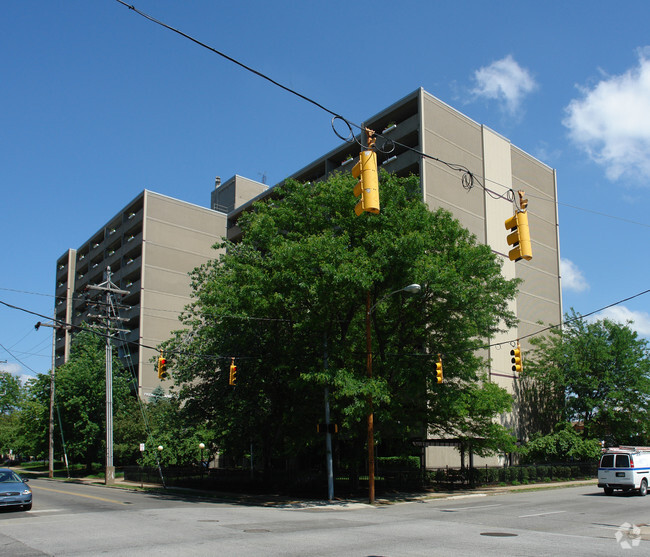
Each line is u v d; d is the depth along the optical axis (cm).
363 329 2855
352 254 2339
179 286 6488
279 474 3897
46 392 5438
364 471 3794
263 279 2466
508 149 4925
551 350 4488
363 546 1188
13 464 9525
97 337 5384
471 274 2641
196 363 3106
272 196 5947
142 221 6456
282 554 1080
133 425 4825
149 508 2164
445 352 2806
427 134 4191
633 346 4338
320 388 2647
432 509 2144
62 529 1499
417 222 2511
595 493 2912
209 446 3975
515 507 2180
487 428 3056
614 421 4288
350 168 4800
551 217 5309
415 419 2870
